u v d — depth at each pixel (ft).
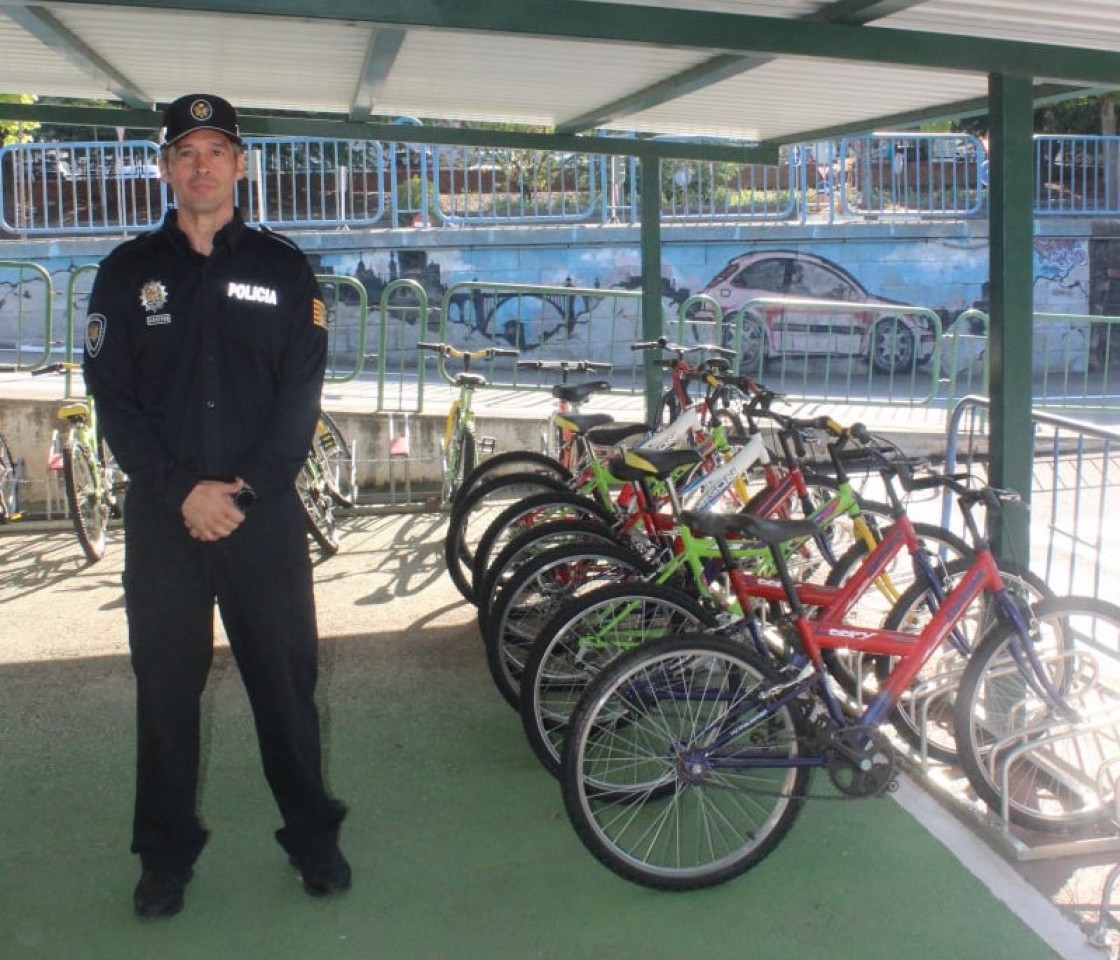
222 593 9.52
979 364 45.39
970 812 11.41
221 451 9.31
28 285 39.86
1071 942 9.57
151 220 40.81
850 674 13.47
